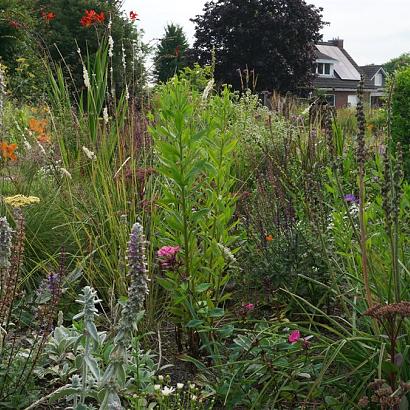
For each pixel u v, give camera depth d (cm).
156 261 420
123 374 255
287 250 439
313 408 313
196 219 381
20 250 319
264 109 925
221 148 405
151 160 527
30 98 1110
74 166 573
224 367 345
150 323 409
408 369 299
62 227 489
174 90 392
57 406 330
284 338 344
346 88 6003
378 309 275
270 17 3756
